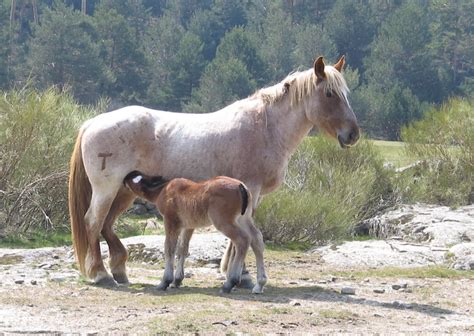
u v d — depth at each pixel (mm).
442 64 67188
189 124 10805
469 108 22047
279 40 63281
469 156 21047
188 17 88438
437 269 12805
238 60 56281
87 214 10883
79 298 9812
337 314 9164
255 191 10625
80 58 56031
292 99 10742
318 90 10695
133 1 81500
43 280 10945
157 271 12156
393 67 61438
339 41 69188
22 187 16344
